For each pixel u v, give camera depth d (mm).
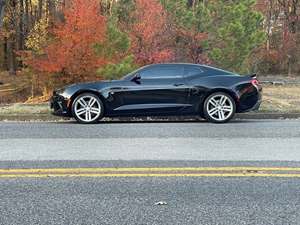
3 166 6566
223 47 19953
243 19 20297
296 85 25266
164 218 4539
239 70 19969
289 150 7641
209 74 11391
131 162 6773
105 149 7742
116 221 4465
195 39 20094
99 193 5316
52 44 20125
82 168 6438
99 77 19422
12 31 41625
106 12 23828
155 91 11148
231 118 11305
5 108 13453
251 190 5422
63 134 9352
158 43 20078
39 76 21156
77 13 19203
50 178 5941
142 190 5422
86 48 19297
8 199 5117
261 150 7637
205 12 20000
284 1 45906
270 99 16016
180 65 11438
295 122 11383
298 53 40812
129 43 19109
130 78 11266
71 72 19766
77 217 4574
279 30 44125
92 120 11172
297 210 4766
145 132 9570
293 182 5754
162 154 7328
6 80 35625
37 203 4984
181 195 5238
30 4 42844
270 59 40000
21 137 8992
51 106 11664
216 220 4488
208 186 5578
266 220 4492
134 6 20469
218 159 6965
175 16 20203
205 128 10188
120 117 11992
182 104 11203
